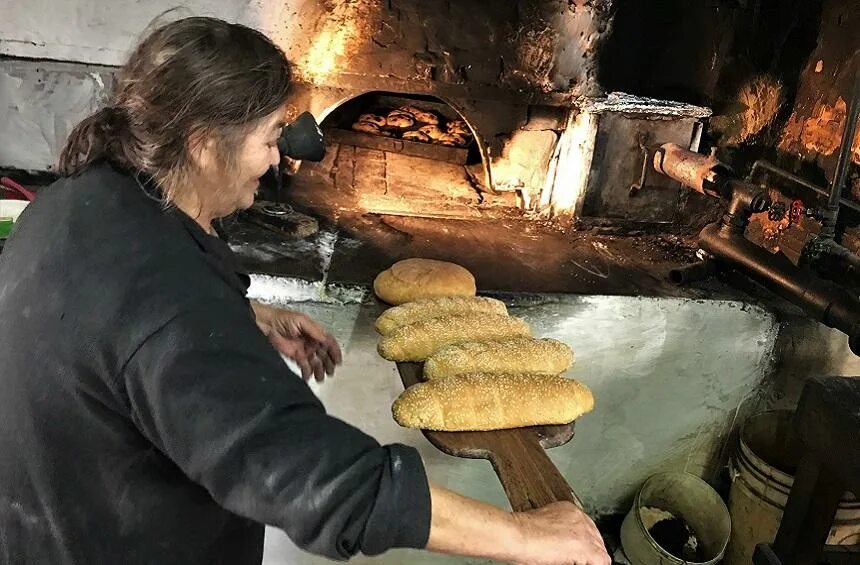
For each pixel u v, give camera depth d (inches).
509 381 48.8
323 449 25.7
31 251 30.6
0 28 72.7
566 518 34.5
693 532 86.7
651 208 88.7
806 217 79.2
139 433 29.9
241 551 37.1
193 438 25.6
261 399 25.9
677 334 76.2
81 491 30.6
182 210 31.9
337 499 25.3
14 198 68.3
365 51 79.9
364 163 101.1
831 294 67.1
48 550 32.0
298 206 84.0
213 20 30.6
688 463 87.7
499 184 90.5
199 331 26.7
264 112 30.5
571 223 88.8
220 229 73.5
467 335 54.9
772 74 86.4
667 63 91.7
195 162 31.2
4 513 32.1
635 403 80.0
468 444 45.5
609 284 75.7
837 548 73.9
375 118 111.0
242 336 27.5
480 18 79.8
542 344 54.6
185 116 29.2
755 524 80.9
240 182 32.9
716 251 78.7
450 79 82.8
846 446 60.5
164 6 74.3
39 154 79.0
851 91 76.0
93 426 29.4
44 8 72.5
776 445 86.5
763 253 74.4
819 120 80.9
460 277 63.1
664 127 84.9
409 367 53.3
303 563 75.8
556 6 80.2
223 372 26.1
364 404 72.6
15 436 30.4
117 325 27.1
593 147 84.0
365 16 78.0
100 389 28.4
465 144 108.8
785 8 83.9
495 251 79.7
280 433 25.5
